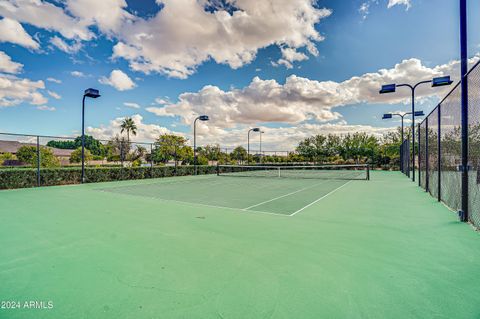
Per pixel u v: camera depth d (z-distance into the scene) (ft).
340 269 9.05
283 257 10.27
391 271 8.84
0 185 37.32
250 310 6.56
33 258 10.40
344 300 7.01
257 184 45.42
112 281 8.30
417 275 8.52
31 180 40.86
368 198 26.66
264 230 14.46
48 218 17.88
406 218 17.15
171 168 66.08
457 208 18.35
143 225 15.79
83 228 15.10
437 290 7.50
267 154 124.67
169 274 8.78
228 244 11.98
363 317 6.22
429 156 30.25
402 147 77.15
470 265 9.30
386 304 6.78
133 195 30.53
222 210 20.74
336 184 44.14
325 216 18.10
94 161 63.72
